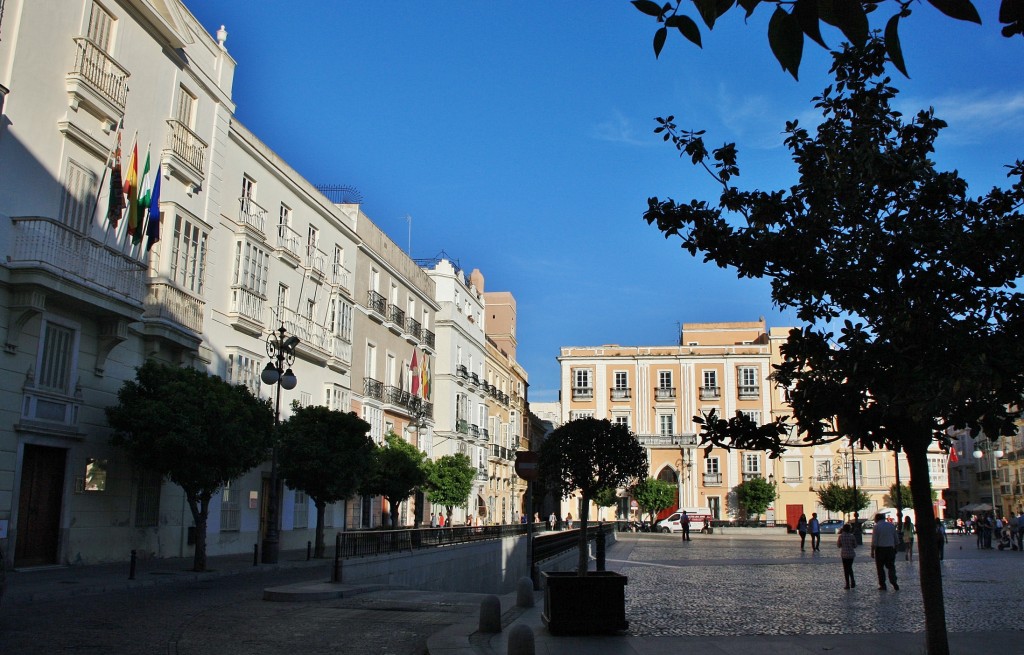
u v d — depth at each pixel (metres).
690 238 8.11
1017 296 7.00
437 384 49.84
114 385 20.86
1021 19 3.00
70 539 19.16
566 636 10.52
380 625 12.14
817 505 64.94
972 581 20.47
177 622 11.84
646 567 25.19
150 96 22.55
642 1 3.32
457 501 41.91
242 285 26.88
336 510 34.50
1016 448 72.31
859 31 2.88
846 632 11.17
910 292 7.08
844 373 7.17
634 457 16.27
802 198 7.88
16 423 17.56
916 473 7.30
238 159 27.55
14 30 17.94
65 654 9.12
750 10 3.10
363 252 37.72
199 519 19.50
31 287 17.53
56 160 19.02
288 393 30.03
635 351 69.56
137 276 21.78
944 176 7.42
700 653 9.17
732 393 67.50
